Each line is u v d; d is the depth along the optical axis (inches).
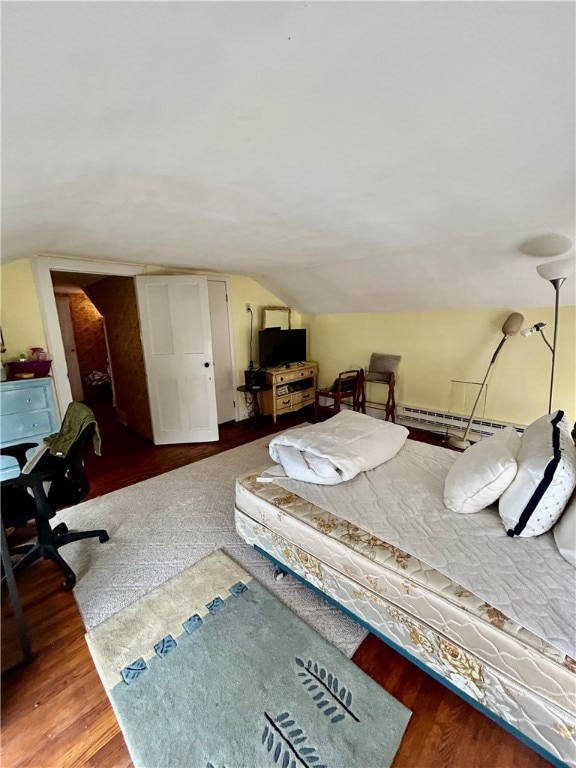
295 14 23.3
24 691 55.7
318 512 68.6
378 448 86.0
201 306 151.3
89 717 52.4
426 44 27.3
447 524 62.0
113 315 173.6
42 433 110.5
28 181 45.9
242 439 165.6
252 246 105.7
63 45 23.2
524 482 55.7
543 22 25.2
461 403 154.5
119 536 93.7
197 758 47.2
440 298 142.3
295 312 209.3
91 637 64.7
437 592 49.6
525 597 46.6
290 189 58.4
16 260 113.0
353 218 75.9
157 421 157.4
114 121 34.7
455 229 83.4
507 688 44.1
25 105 29.1
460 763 46.4
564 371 126.5
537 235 82.9
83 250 109.7
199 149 43.3
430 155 46.7
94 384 242.1
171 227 82.6
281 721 51.0
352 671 58.1
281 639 63.7
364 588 58.3
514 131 40.9
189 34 24.0
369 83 31.9
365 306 173.0
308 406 210.8
